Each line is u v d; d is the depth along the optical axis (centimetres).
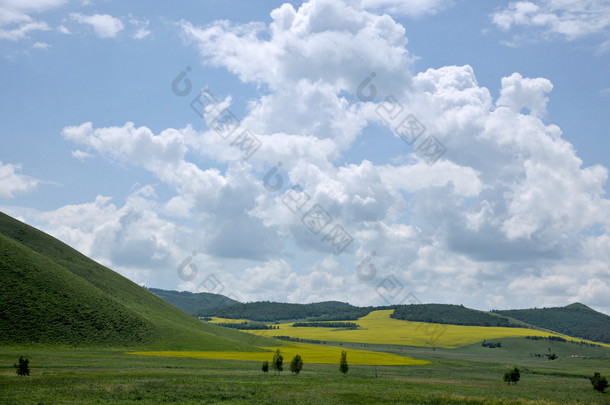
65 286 11994
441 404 4825
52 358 7988
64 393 4547
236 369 8156
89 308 11625
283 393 5216
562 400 5519
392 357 13738
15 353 8350
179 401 4503
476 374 10131
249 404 4488
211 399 4675
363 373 8656
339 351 14762
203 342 12650
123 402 4312
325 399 4916
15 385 4859
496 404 4875
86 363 7512
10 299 10350
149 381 5662
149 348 11050
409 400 4975
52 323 10300
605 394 6656
